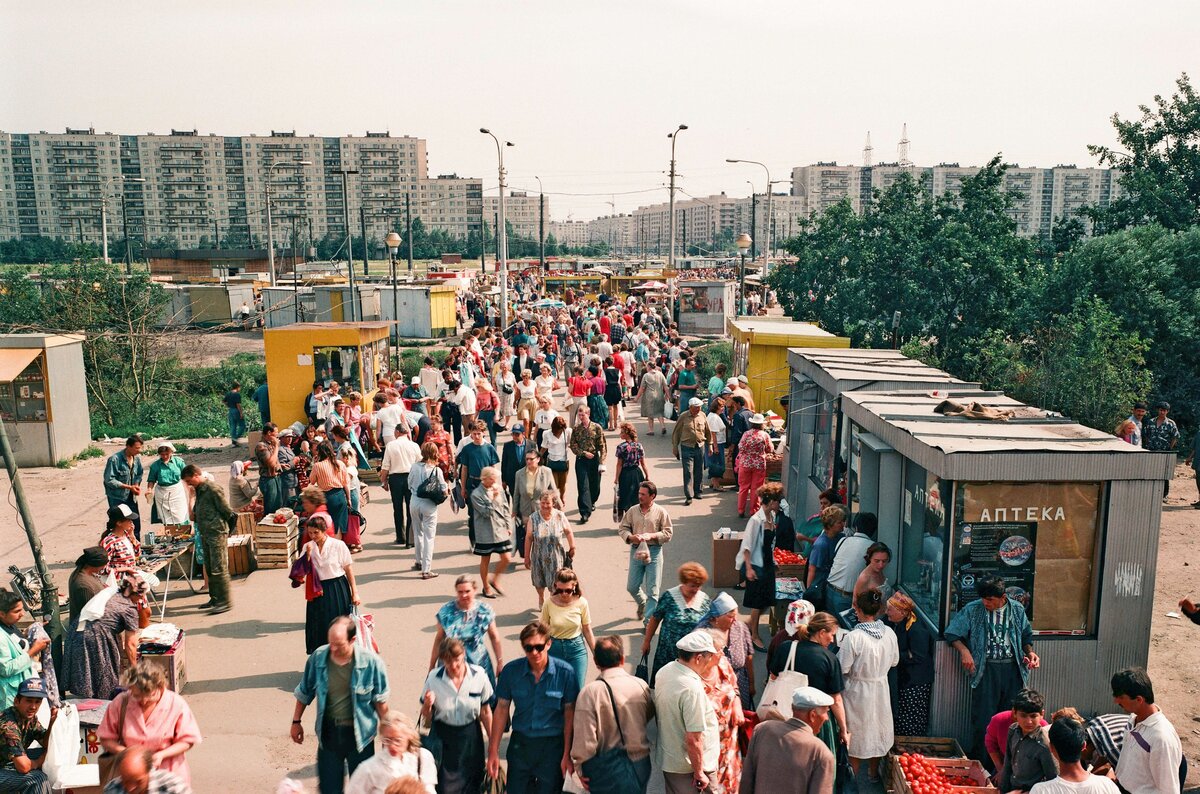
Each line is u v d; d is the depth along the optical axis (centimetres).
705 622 700
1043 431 845
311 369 2036
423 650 981
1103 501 757
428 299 4841
